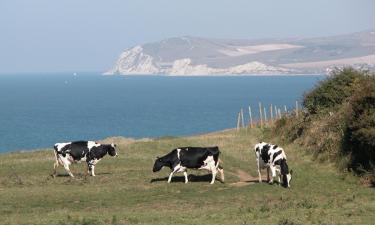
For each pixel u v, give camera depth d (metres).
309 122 46.38
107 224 21.34
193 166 33.09
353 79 47.16
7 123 143.50
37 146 93.88
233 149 47.22
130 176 35.19
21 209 26.17
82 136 110.75
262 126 60.47
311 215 22.06
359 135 33.91
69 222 21.69
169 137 57.16
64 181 33.47
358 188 31.14
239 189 31.02
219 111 179.12
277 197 28.53
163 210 25.42
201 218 22.11
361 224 20.45
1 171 36.47
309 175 35.31
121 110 191.62
